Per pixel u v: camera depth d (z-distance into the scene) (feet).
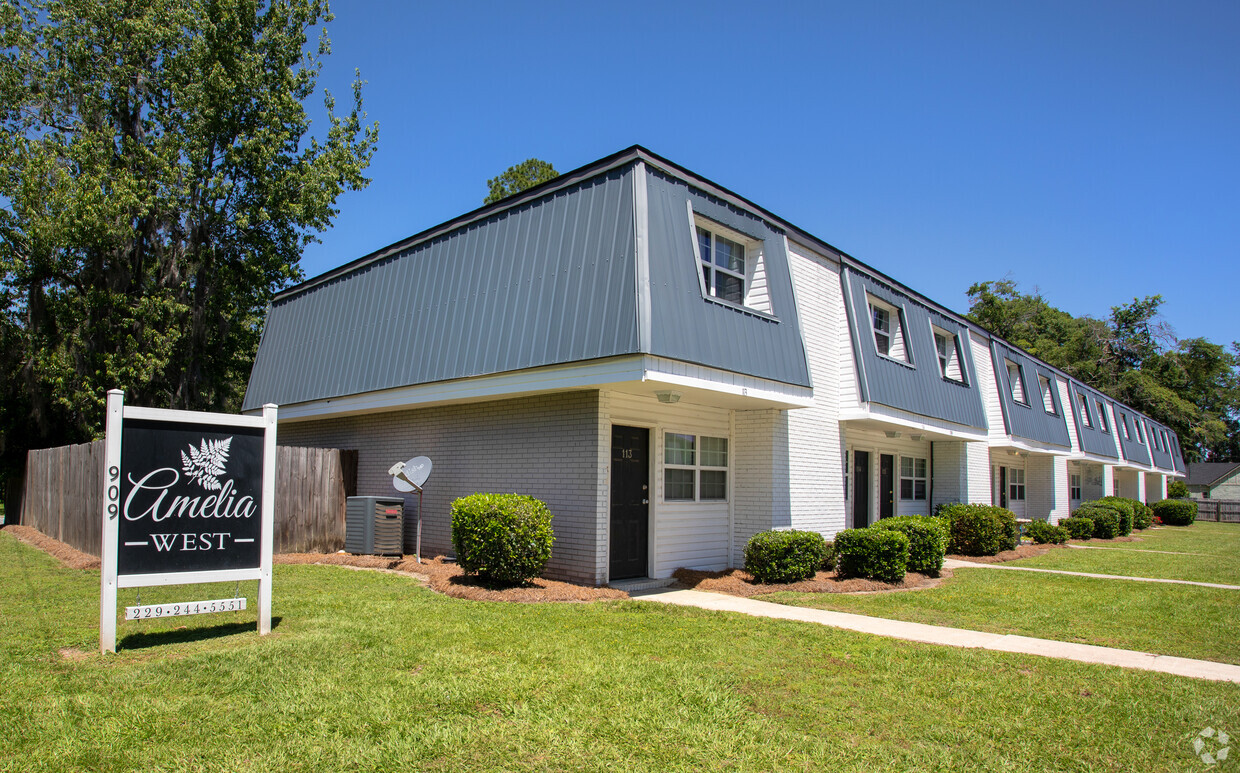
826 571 42.96
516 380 35.94
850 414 47.57
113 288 73.36
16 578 35.22
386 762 14.35
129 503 22.21
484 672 19.98
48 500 56.08
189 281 78.02
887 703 18.56
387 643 22.81
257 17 81.41
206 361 81.35
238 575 23.70
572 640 23.88
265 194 79.71
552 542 33.99
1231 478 195.31
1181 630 28.66
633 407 37.42
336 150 83.87
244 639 23.18
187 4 79.15
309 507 48.03
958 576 44.04
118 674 19.26
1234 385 203.31
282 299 60.95
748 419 43.65
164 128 80.07
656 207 33.17
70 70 75.92
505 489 39.81
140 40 75.15
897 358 54.08
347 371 48.73
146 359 70.59
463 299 40.57
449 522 43.60
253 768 13.96
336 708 17.07
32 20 77.71
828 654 23.03
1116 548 68.18
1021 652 24.23
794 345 39.91
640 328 30.32
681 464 40.68
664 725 16.55
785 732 16.38
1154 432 145.07
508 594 31.14
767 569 37.60
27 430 82.07
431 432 45.75
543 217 37.09
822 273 47.67
